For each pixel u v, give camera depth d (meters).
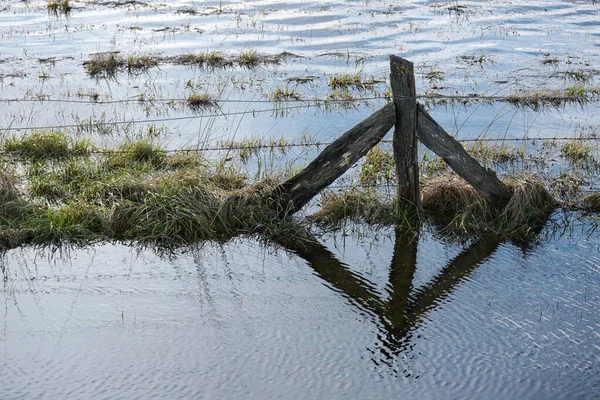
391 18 27.78
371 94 19.39
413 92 11.83
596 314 10.01
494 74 21.27
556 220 12.66
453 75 21.11
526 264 11.30
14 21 26.31
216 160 14.84
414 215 12.46
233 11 28.64
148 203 12.16
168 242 11.62
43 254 11.21
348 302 10.22
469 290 10.58
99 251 11.34
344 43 24.42
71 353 8.99
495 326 9.72
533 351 9.22
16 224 11.79
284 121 17.39
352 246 11.80
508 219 12.48
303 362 8.95
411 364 8.94
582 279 10.89
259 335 9.44
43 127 15.16
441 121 17.48
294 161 14.95
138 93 19.11
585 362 9.03
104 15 27.59
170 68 21.39
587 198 13.19
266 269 11.02
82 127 16.42
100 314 9.77
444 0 30.88
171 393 8.38
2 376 8.55
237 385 8.53
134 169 13.67
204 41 24.31
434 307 10.15
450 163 12.23
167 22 26.75
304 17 27.84
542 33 25.88
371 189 13.40
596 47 24.31
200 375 8.68
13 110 17.45
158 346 9.16
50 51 22.78
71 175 13.46
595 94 19.64
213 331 9.48
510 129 17.03
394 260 11.39
